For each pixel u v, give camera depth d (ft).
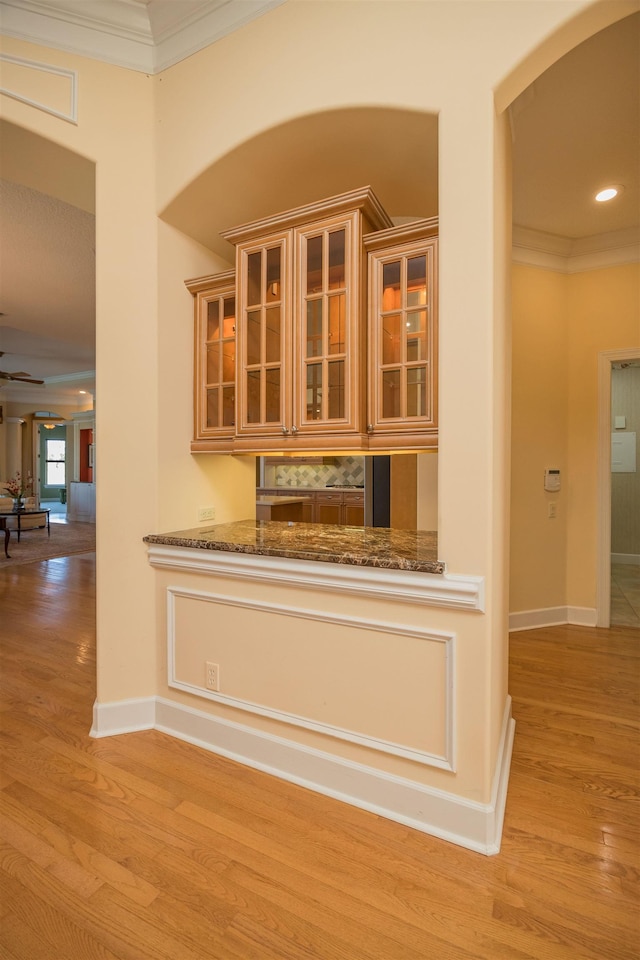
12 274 13.83
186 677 7.23
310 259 6.68
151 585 7.54
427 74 5.41
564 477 12.86
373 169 7.20
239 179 7.30
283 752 6.38
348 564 5.75
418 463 10.93
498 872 4.88
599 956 4.03
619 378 21.13
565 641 11.55
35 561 21.16
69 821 5.56
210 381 8.10
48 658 10.45
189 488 8.18
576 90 7.20
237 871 4.88
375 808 5.74
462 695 5.27
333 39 6.01
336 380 6.52
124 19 7.02
